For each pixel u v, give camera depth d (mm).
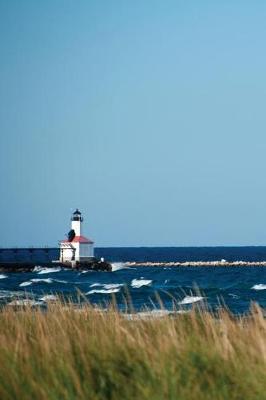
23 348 26578
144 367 24125
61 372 23312
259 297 166750
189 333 28953
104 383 22594
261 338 26266
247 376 22891
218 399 21688
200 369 23672
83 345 26938
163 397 21609
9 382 22938
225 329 28938
